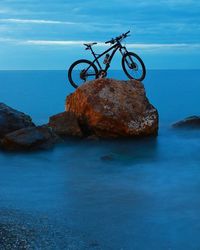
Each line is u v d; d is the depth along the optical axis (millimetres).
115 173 17000
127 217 11703
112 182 15602
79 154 20125
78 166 18094
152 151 20906
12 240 9898
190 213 12031
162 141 22984
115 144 22156
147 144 22297
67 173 16953
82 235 10438
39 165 18203
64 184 15305
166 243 10055
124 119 23156
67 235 10406
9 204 12844
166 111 39125
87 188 14750
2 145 20734
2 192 14242
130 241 10141
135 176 16562
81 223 11227
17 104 46875
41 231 10570
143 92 24078
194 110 39750
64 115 24016
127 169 17672
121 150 20969
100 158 19438
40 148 20750
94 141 22625
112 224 11188
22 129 21062
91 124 23375
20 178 16203
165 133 25156
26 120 23266
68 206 12680
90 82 24031
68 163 18578
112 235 10469
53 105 45125
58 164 18406
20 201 13188
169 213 12023
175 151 20906
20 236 10156
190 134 24922
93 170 17469
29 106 44250
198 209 12383
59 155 19922
